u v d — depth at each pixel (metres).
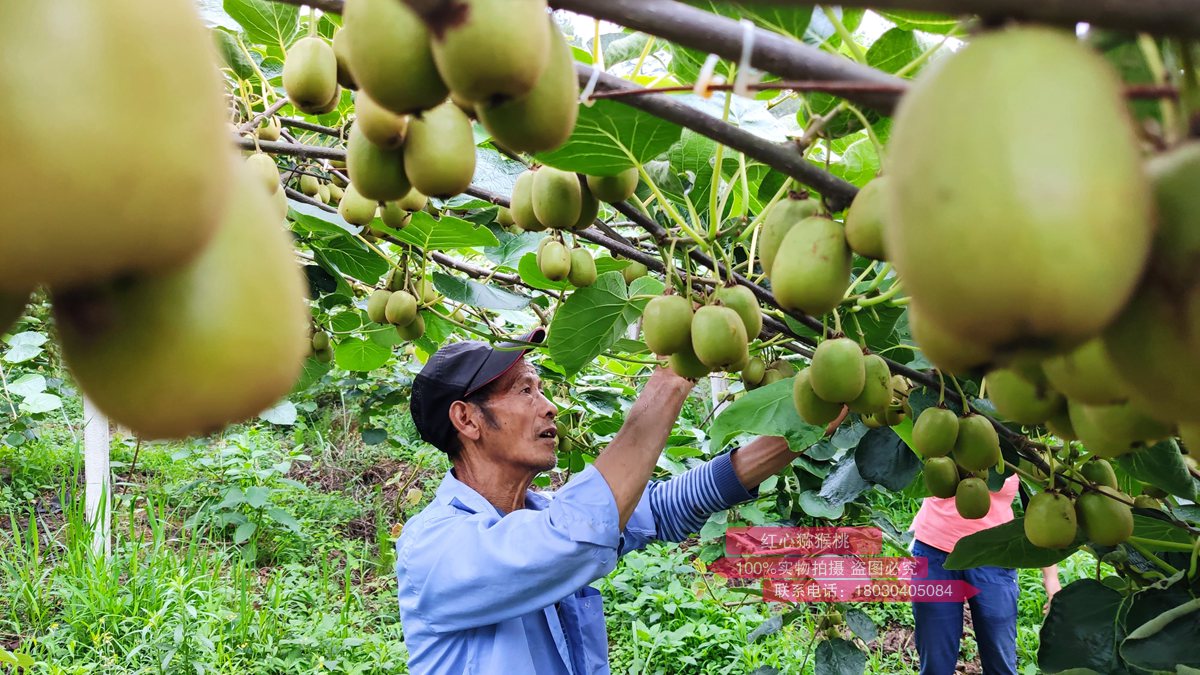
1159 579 1.76
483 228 2.05
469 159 1.02
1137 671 1.55
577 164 1.28
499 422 2.41
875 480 2.04
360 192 1.09
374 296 2.37
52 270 0.33
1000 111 0.43
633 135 1.22
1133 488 2.14
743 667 4.77
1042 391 1.01
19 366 5.96
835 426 2.01
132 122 0.33
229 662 4.36
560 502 1.93
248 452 6.55
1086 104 0.43
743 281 1.52
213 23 2.00
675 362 1.41
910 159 0.45
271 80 2.34
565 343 1.97
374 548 6.52
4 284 0.32
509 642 2.06
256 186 0.44
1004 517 4.23
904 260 0.46
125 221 0.33
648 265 1.86
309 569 5.84
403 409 8.53
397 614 5.34
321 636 4.75
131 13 0.33
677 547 6.32
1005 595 4.50
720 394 3.94
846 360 1.31
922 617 4.50
